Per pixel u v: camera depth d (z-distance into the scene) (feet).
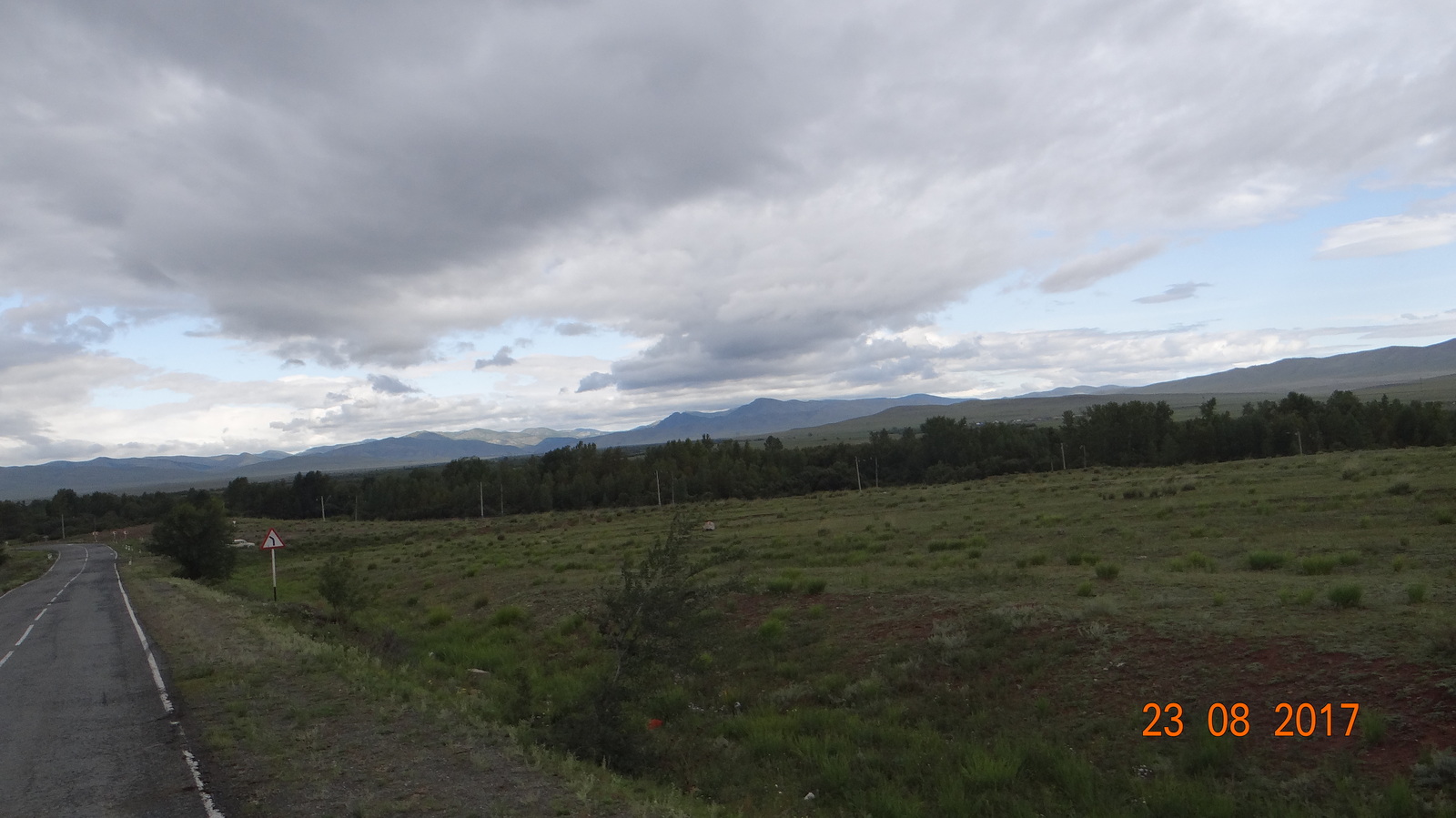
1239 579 51.29
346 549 231.09
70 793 26.53
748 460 398.83
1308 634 36.63
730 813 30.68
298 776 27.30
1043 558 70.13
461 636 74.02
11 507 488.02
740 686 49.85
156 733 33.88
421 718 35.58
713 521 174.91
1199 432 293.02
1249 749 30.19
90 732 34.83
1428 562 53.36
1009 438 358.64
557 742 35.50
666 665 40.45
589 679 53.31
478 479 409.90
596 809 24.73
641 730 39.99
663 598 39.52
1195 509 97.66
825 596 63.41
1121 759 32.19
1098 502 123.34
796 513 179.73
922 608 55.01
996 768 32.32
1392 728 28.55
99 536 435.94
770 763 37.50
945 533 103.04
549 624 73.77
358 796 25.38
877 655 48.91
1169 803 27.94
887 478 363.56
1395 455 148.77
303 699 39.29
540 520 283.79
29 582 169.78
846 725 40.14
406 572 135.95
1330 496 93.20
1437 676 30.27
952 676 43.39
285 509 465.47
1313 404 315.99
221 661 50.65
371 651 62.69
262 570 189.57
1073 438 330.95
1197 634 39.47
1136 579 54.80
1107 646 40.93
